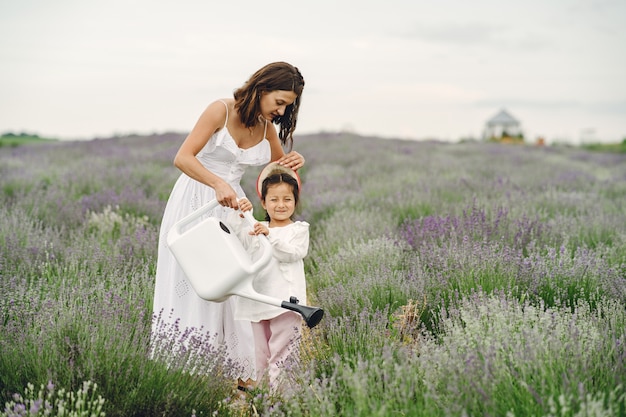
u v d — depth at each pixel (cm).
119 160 1432
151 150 1947
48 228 643
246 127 366
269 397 322
